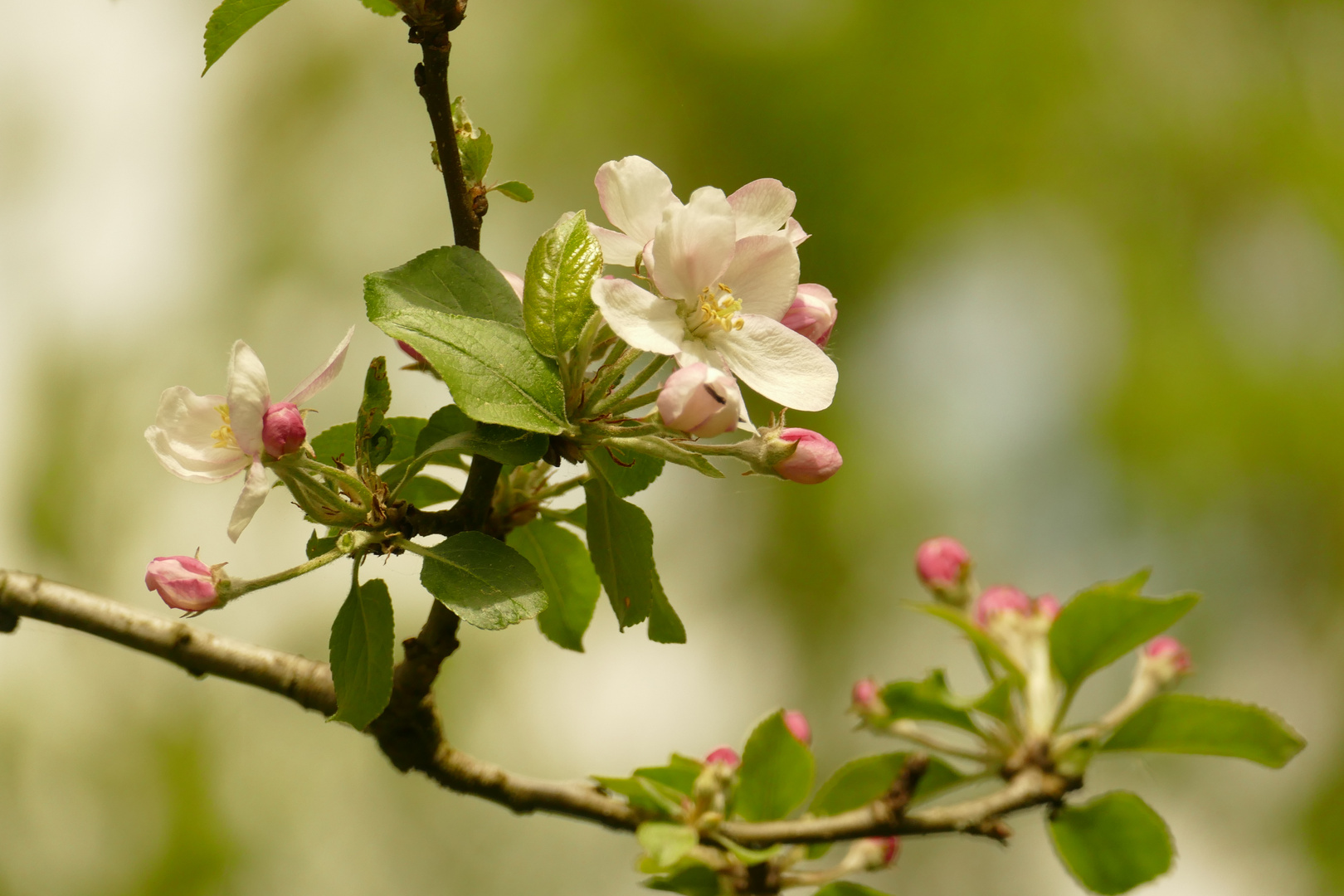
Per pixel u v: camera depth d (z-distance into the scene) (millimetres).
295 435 1574
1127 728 1686
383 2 1590
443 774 1636
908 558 4340
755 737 1667
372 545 1585
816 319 1595
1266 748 1679
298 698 1644
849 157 4566
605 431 1581
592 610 1655
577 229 1581
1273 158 4574
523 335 1576
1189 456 4191
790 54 4605
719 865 1649
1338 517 4117
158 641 1643
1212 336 4371
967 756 1704
